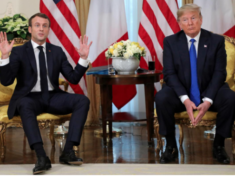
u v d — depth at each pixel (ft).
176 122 9.41
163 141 11.27
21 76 9.23
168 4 13.47
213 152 9.09
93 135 12.50
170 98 8.92
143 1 13.46
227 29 13.26
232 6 13.38
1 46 8.52
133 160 9.12
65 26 13.61
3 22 12.91
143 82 10.66
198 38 9.40
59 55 9.62
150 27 13.37
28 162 9.11
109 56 11.00
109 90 11.87
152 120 11.29
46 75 9.30
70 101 8.93
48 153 10.06
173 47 9.44
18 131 13.50
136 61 10.82
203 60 9.16
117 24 13.65
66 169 7.92
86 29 13.80
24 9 14.44
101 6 13.88
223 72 9.14
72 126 8.33
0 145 9.62
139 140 11.63
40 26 9.22
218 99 8.77
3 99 10.28
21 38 11.97
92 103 14.19
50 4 13.50
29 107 8.20
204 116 9.00
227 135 8.64
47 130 13.74
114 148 10.53
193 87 9.20
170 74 9.30
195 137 11.84
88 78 14.08
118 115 11.76
